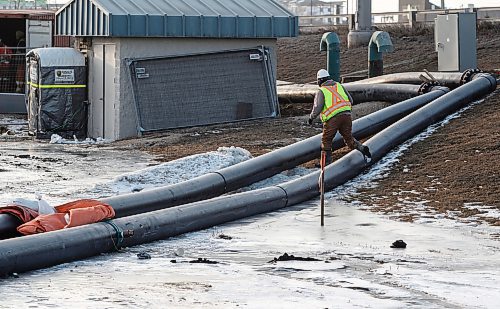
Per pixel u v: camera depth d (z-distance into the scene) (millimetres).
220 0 29031
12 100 35656
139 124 27344
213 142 24438
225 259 11797
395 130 20172
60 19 29703
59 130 28312
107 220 12703
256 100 28719
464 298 9570
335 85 18266
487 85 23516
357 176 18359
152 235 13133
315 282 10328
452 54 28875
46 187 17984
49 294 9719
